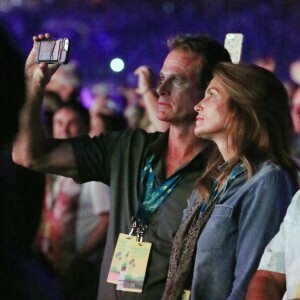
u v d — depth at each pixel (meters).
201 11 6.56
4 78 1.65
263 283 2.71
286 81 6.07
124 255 3.64
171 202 3.62
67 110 5.86
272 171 3.14
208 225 3.18
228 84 3.27
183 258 3.26
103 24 6.64
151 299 3.55
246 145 3.23
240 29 6.43
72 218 5.57
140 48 6.57
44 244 5.53
